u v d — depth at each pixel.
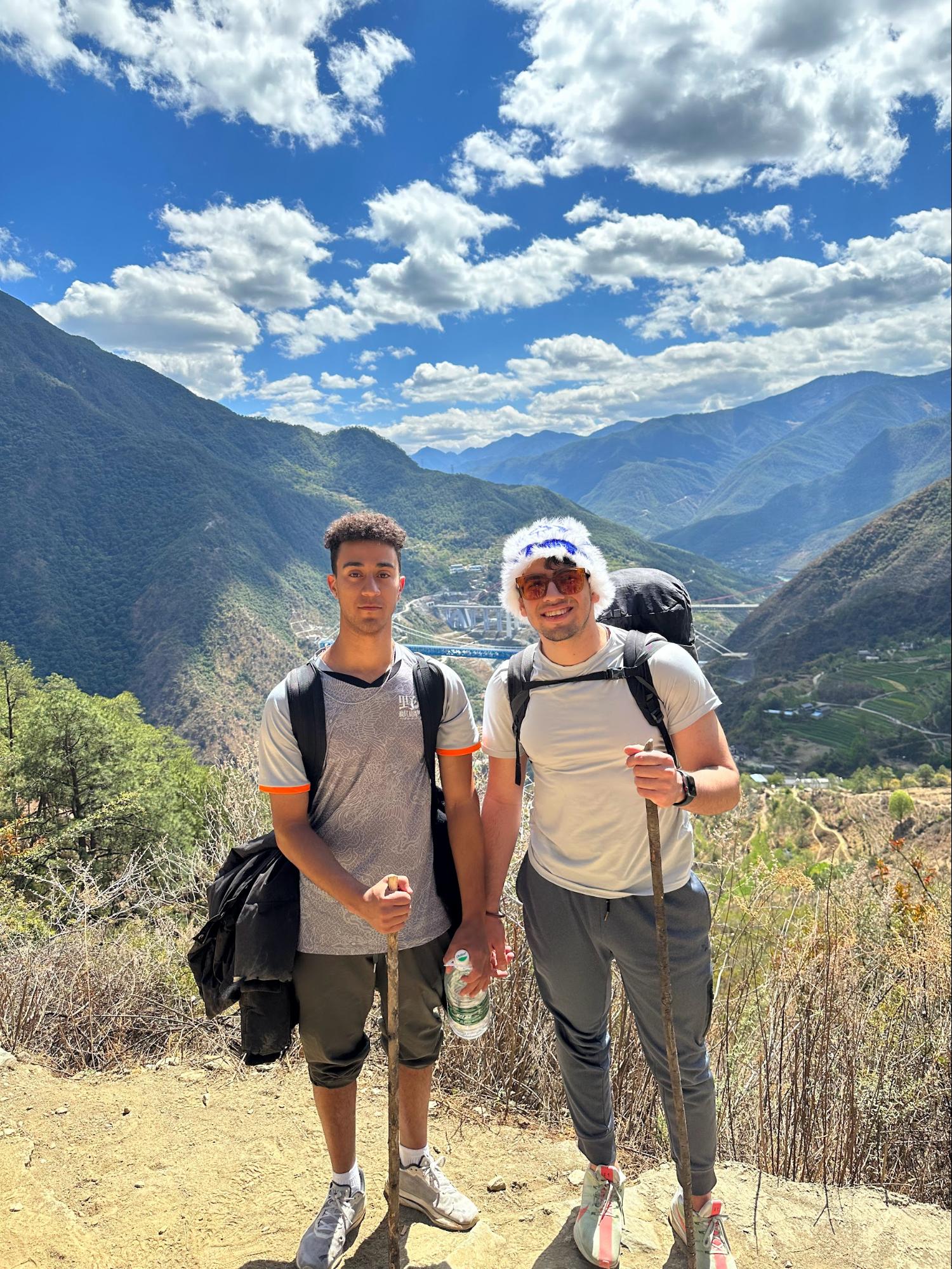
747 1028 3.04
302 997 1.93
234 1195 2.10
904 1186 2.57
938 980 3.10
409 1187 2.04
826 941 3.05
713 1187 1.99
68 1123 2.41
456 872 2.04
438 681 1.97
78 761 22.58
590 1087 2.02
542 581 1.88
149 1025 2.98
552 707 1.94
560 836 1.97
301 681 1.90
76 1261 1.84
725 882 3.53
